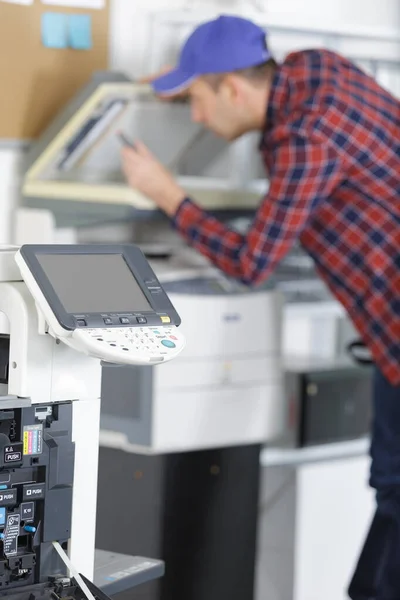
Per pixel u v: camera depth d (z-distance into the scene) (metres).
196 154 3.18
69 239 3.19
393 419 2.75
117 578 1.66
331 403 3.34
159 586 2.94
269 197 2.60
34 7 3.10
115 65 3.36
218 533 3.09
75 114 3.02
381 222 2.64
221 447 3.07
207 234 2.74
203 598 3.07
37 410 1.47
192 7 3.52
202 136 3.11
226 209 3.15
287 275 3.38
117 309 1.44
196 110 2.82
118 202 2.88
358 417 3.43
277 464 3.34
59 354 1.47
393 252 2.65
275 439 3.17
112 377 2.91
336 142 2.54
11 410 1.43
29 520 1.46
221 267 2.75
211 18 3.22
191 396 2.90
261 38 2.74
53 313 1.38
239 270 2.70
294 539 3.42
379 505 2.86
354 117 2.55
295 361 3.45
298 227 2.61
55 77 3.18
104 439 2.93
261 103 2.70
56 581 1.47
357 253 2.68
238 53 2.68
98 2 3.27
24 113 3.12
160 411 2.85
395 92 3.76
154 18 3.29
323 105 2.53
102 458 2.89
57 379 1.48
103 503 2.86
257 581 3.51
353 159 2.58
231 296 2.96
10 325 1.46
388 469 2.79
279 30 3.21
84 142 3.00
